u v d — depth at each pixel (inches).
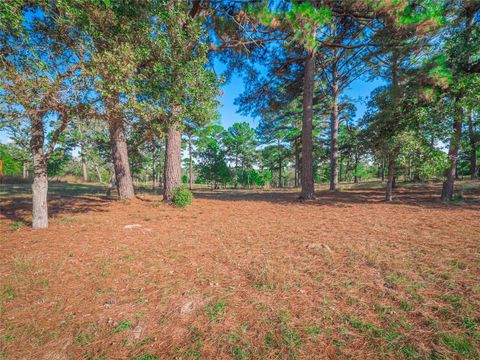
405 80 355.6
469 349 65.4
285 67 503.5
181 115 231.6
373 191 611.5
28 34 146.9
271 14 303.0
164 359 66.6
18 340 73.2
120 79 161.0
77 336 75.7
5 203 358.6
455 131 333.4
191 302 94.3
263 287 106.1
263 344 71.2
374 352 66.6
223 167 1150.3
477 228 194.5
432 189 582.9
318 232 201.3
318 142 991.6
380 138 367.2
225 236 195.2
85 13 140.2
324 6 341.1
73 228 216.8
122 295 100.9
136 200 418.0
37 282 110.8
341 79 657.0
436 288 100.7
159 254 151.9
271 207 356.2
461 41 314.0
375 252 144.7
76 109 175.2
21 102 148.3
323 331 76.2
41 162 215.0
